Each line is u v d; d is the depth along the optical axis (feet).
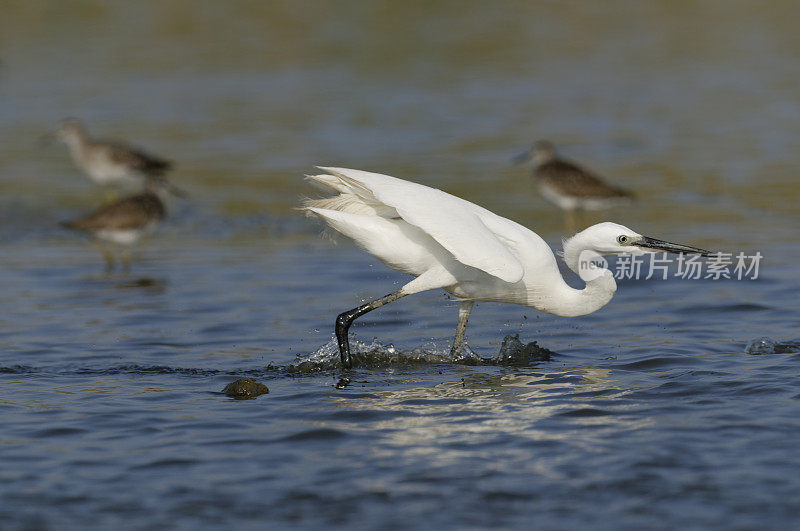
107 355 38.58
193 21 155.43
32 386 33.63
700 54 133.28
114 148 80.12
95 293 50.52
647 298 47.62
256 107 108.27
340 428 28.71
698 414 29.32
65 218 71.77
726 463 25.46
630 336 40.78
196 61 131.75
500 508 23.20
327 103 109.40
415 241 35.78
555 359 37.29
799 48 135.03
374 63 129.70
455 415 29.81
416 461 26.04
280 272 54.65
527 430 28.25
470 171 81.30
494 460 25.99
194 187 78.64
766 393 31.17
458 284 36.83
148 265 57.67
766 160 82.69
